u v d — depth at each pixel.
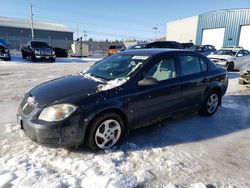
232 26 25.16
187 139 4.11
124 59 4.44
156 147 3.77
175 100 4.39
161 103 4.14
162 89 4.10
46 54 19.67
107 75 4.12
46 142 3.19
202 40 29.58
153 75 4.07
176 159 3.43
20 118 3.49
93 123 3.38
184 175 3.04
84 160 3.27
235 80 10.76
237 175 3.08
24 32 58.50
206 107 5.19
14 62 18.12
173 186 2.79
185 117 5.22
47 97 3.42
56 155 3.38
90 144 3.43
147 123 4.08
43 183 2.72
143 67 3.97
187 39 32.56
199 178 2.99
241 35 24.56
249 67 9.17
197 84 4.78
